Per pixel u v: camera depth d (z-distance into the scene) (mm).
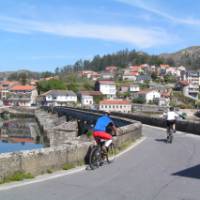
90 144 12289
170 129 20000
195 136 24250
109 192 8516
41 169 10133
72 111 69438
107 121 12008
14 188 8539
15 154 9352
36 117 106312
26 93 175875
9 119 108438
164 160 13469
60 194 8188
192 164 12672
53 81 178000
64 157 11031
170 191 8758
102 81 173750
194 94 177500
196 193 8617
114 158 13711
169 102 154625
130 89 181625
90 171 10906
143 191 8703
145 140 21172
